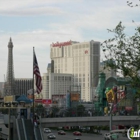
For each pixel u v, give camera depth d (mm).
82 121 171625
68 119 168125
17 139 127688
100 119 176625
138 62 51750
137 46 51750
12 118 137000
